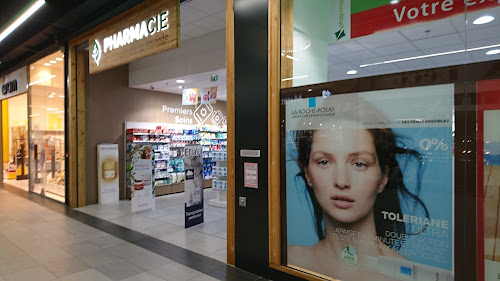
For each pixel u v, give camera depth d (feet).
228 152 11.92
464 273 7.03
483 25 7.47
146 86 26.18
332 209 9.13
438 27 11.93
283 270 10.17
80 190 22.70
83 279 10.57
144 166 21.44
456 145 7.13
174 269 11.45
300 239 9.90
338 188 9.00
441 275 7.33
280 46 10.42
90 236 15.46
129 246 13.99
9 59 30.27
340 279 9.01
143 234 15.88
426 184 7.52
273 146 10.39
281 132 10.36
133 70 25.91
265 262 10.73
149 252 13.24
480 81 6.86
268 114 10.60
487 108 6.76
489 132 6.73
